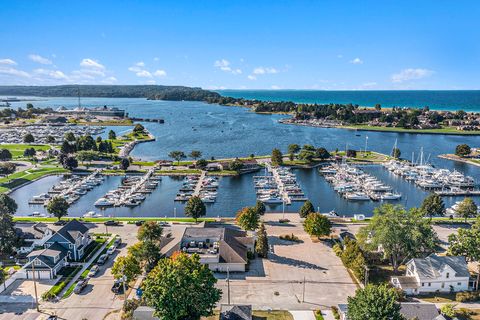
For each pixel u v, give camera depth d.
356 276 82.50
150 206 144.38
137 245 85.00
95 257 92.44
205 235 95.75
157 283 61.06
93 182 171.50
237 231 101.94
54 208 116.31
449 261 80.69
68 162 188.38
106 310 70.56
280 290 78.38
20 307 71.38
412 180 181.38
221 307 68.50
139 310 65.19
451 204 148.62
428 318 63.56
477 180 181.25
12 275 83.25
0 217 93.25
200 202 118.75
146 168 198.38
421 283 77.44
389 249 84.00
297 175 192.25
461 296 74.25
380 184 168.50
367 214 135.75
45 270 81.75
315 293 77.38
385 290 59.00
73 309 70.88
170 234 102.56
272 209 141.62
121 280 75.69
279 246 100.56
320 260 92.31
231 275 84.62
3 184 166.00
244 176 189.12
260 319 68.19
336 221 120.81
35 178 179.12
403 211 86.12
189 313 60.97
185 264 64.25
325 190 166.50
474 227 93.44
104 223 116.56
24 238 99.31
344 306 69.56
